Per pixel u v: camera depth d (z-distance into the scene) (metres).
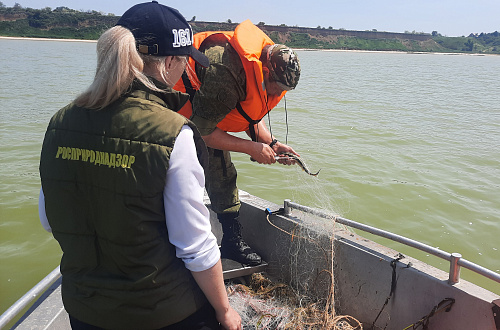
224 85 2.01
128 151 1.08
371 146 8.12
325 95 15.62
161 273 1.16
